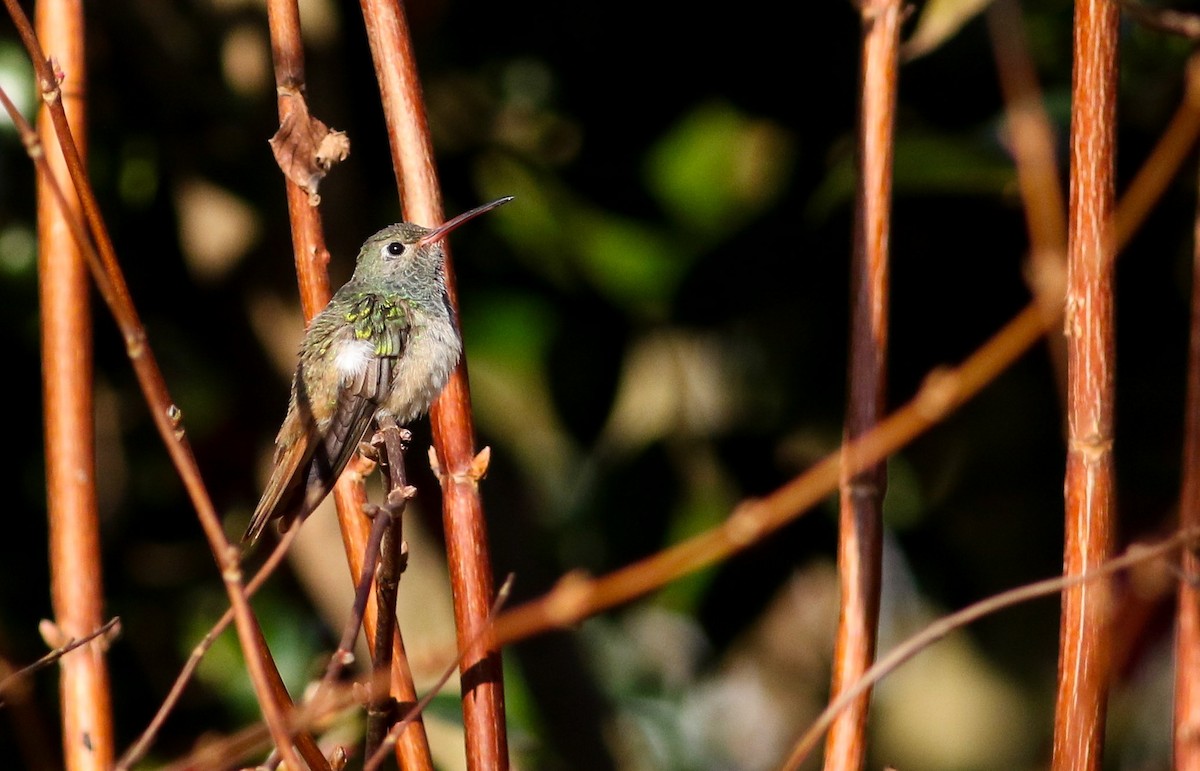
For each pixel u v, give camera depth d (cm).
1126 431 1082
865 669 560
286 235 1098
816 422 1115
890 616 1367
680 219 1153
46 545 1112
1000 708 1329
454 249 1141
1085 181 546
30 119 1007
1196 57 584
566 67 1144
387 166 1121
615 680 1377
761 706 1393
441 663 516
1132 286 1077
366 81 1113
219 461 1145
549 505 1233
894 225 1046
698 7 1112
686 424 1173
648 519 1165
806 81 1098
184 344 1132
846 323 1092
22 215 1057
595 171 1148
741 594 1131
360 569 588
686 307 1111
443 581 1096
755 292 1096
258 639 507
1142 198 547
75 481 596
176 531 1159
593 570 1196
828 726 560
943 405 523
